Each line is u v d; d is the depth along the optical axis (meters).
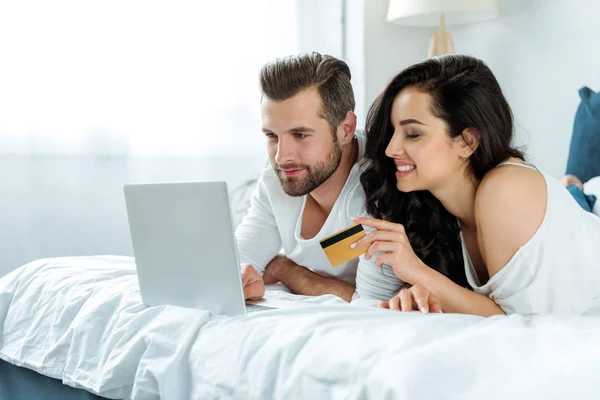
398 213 1.51
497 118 1.34
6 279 1.59
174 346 1.15
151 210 1.29
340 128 1.54
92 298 1.36
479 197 1.32
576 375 0.85
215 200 1.22
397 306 1.27
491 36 3.26
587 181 2.66
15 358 1.42
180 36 3.00
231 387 1.04
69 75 2.73
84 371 1.25
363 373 0.91
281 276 1.78
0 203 2.63
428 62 1.36
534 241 1.27
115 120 2.84
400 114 1.35
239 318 1.18
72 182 2.76
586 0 2.82
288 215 1.70
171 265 1.28
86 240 2.80
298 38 3.31
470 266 1.49
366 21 3.47
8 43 2.62
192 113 3.04
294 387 0.97
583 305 1.34
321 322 1.07
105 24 2.81
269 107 1.49
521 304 1.31
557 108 2.98
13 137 2.63
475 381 0.86
